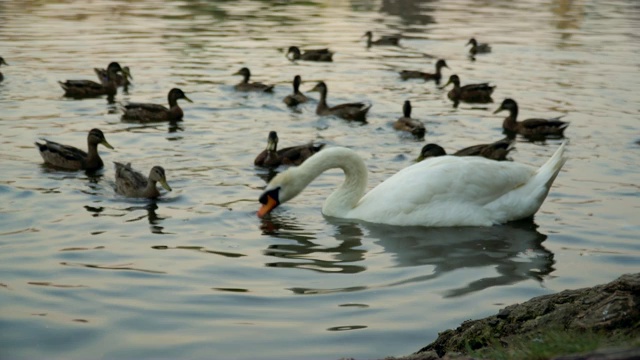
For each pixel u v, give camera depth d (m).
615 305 8.60
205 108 27.59
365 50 40.72
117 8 53.06
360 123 26.11
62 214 16.31
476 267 13.64
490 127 26.08
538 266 13.72
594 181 19.55
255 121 26.02
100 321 11.16
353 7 59.31
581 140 23.94
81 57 35.66
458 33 47.00
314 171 16.69
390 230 15.88
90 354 10.16
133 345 10.41
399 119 25.31
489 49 40.03
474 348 9.43
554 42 43.53
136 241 14.72
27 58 34.97
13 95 28.38
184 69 34.09
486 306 11.80
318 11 56.16
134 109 25.81
